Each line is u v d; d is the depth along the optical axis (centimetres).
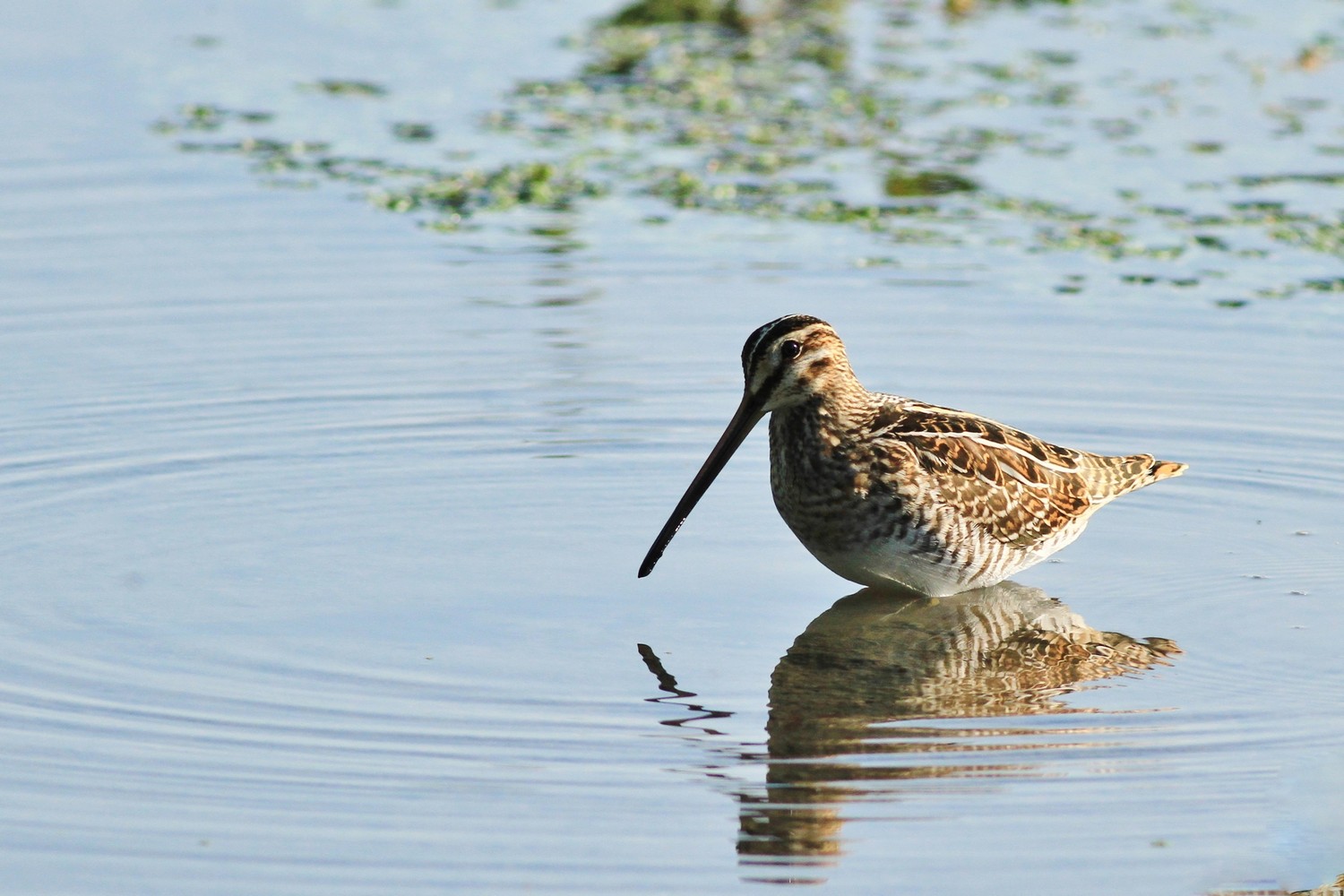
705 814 973
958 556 1291
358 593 1274
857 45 2770
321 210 2078
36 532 1361
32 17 2809
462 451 1542
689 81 2573
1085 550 1395
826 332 1300
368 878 907
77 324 1775
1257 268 1917
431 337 1764
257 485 1464
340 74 2577
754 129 2367
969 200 2116
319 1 2986
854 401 1312
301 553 1341
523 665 1162
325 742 1047
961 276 1892
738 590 1314
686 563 1361
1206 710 1103
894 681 1152
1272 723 1082
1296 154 2259
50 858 922
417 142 2311
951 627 1249
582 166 2231
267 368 1694
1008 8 3005
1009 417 1593
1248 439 1561
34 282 1864
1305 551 1370
